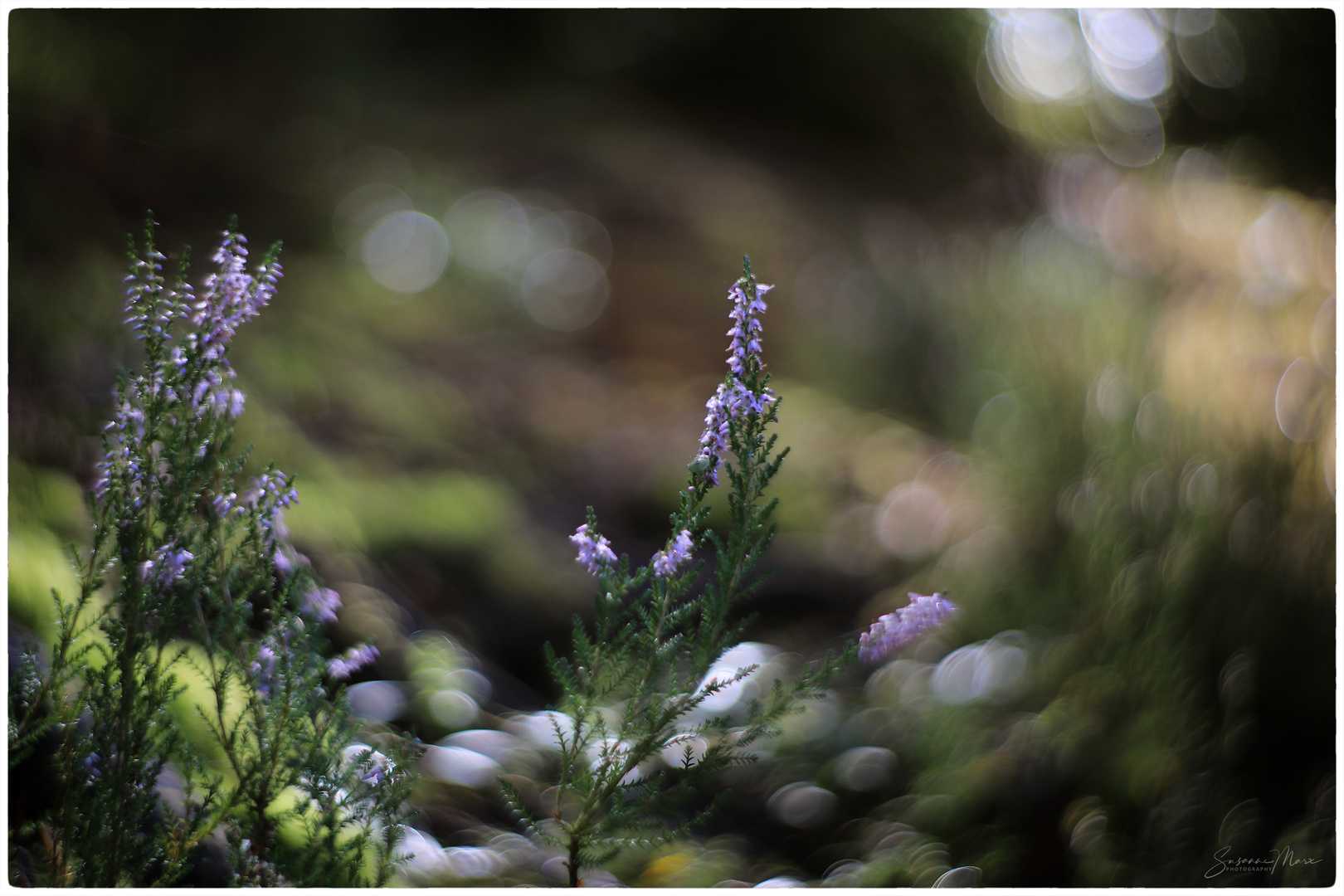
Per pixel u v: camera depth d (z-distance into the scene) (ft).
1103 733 4.45
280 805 3.75
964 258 10.09
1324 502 4.32
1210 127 9.95
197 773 3.61
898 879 4.18
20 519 4.03
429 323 9.85
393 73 14.74
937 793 4.45
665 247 14.26
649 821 3.56
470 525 6.22
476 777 4.28
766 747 4.70
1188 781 4.17
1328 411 4.42
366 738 4.13
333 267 9.26
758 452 3.49
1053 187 10.16
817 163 16.16
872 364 11.21
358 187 11.13
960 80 14.29
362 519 5.65
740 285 3.47
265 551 3.51
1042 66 12.74
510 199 13.89
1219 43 10.04
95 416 4.42
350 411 6.95
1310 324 5.10
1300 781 4.09
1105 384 5.91
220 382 3.50
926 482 8.65
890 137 15.47
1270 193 8.49
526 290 12.09
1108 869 4.09
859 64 15.64
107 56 6.51
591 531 3.50
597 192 14.87
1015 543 6.18
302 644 3.53
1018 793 4.38
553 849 4.06
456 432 7.85
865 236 13.84
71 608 3.47
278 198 9.23
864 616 6.44
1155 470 5.13
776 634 6.16
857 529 8.04
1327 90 9.30
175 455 3.44
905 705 5.27
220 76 8.76
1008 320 7.65
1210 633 4.39
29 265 4.54
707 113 17.37
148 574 3.44
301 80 10.61
